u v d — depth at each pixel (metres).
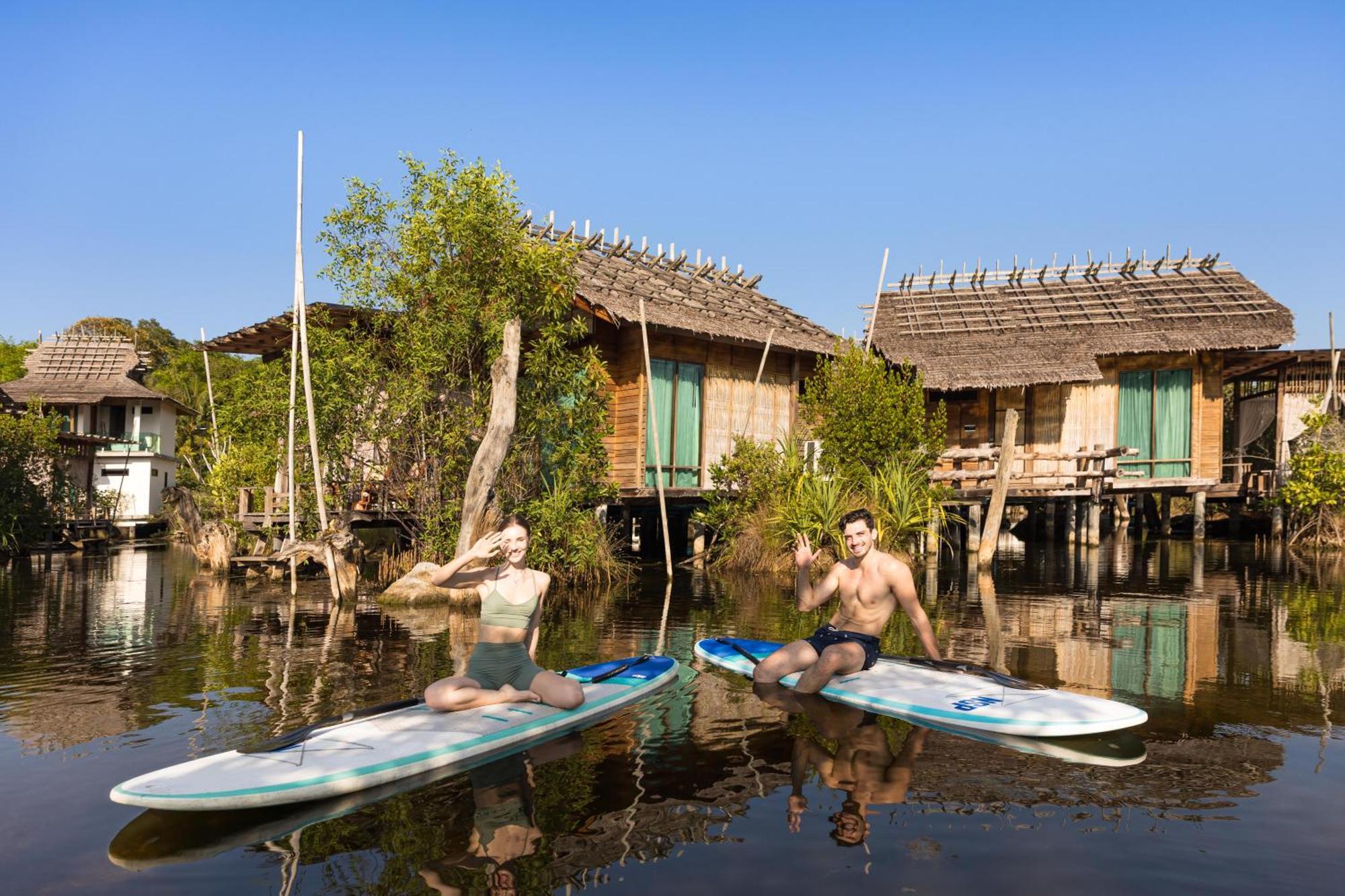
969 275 25.14
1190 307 21.91
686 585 12.80
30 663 7.16
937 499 15.39
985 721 5.10
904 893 3.10
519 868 3.32
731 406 17.55
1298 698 5.92
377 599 11.48
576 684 5.38
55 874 3.31
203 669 6.92
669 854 3.44
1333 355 21.80
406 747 4.50
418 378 12.79
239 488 16.42
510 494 12.95
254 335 15.62
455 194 12.70
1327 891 3.13
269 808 3.94
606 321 15.67
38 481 22.23
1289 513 21.25
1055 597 11.26
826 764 4.51
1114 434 21.44
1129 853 3.44
